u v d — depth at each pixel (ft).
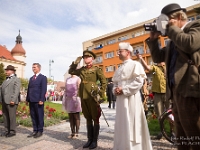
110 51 123.95
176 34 4.92
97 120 11.95
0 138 15.07
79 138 14.39
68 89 14.71
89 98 11.78
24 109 24.89
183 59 5.32
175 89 5.47
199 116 5.13
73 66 13.38
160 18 5.53
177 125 5.95
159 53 6.50
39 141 13.80
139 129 8.75
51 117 23.34
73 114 14.74
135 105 9.00
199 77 4.96
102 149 11.38
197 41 4.66
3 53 157.07
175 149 10.81
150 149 8.72
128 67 9.48
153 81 13.62
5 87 15.97
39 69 16.55
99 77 12.43
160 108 13.37
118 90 9.21
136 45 110.42
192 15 77.20
